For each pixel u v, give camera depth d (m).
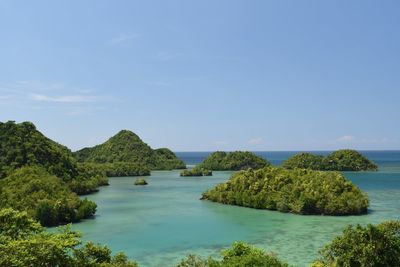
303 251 57.91
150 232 73.38
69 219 83.19
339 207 90.62
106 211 99.06
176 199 123.06
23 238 27.94
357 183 163.88
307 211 93.94
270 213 95.56
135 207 105.94
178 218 88.75
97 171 188.38
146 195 134.38
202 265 36.81
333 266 33.84
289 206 97.25
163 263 53.31
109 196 131.88
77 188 134.88
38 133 147.88
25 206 82.94
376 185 155.38
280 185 106.12
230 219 87.12
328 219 85.88
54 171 133.38
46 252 25.20
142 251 59.75
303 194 96.06
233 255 36.41
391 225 33.94
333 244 34.56
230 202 111.25
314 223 81.25
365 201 93.56
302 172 111.56
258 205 103.19
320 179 101.69
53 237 27.98
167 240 66.88
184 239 67.50
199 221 84.81
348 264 32.62
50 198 87.88
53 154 141.75
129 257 56.44
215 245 63.19
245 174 117.31
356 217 87.56
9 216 29.42
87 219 87.50
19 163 122.00
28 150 130.88
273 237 68.12
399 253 32.44
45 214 78.81
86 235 70.88
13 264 23.41
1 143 129.12
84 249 35.16
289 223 81.56
